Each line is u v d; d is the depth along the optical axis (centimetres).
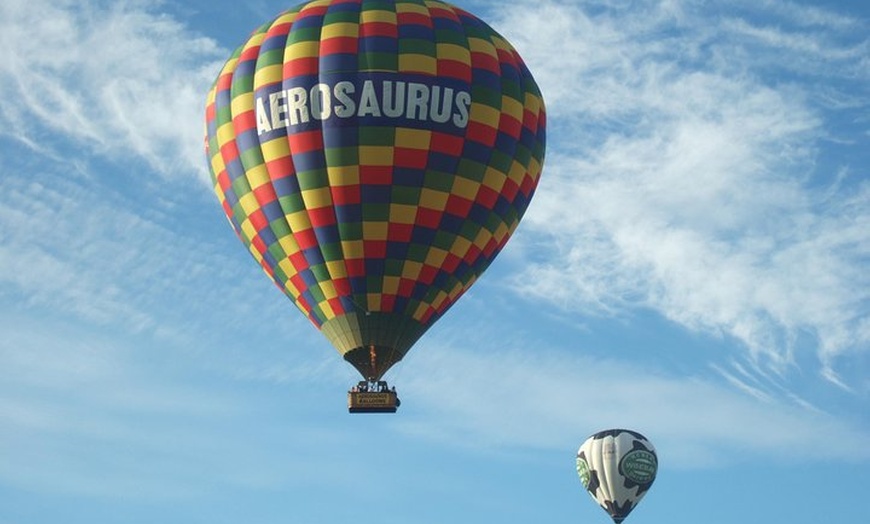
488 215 5297
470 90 5247
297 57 5275
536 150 5438
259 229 5312
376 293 5234
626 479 6203
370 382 5244
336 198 5191
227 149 5341
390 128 5178
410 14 5344
